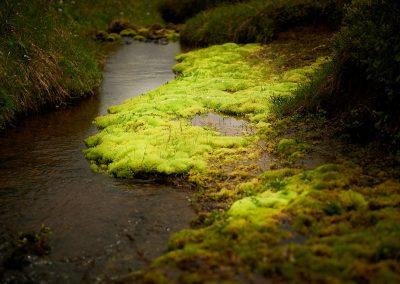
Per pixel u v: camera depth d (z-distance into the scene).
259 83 20.59
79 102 20.39
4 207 10.66
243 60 25.06
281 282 6.77
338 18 26.36
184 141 14.09
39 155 14.17
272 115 15.91
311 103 14.87
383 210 8.44
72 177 12.47
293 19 28.08
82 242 9.12
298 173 11.08
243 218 9.00
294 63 22.73
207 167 12.45
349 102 13.56
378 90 12.59
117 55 31.03
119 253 8.68
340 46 14.73
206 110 17.44
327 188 9.77
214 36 32.34
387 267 6.75
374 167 10.70
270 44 27.31
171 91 20.31
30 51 19.84
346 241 7.59
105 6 42.50
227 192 10.91
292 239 8.03
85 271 8.16
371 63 12.28
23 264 8.42
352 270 6.77
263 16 29.45
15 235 9.44
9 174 12.63
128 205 10.70
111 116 17.59
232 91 20.28
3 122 16.61
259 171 11.92
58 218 10.12
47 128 16.88
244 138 14.24
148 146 13.81
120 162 12.91
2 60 18.05
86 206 10.70
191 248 8.02
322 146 12.48
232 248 7.89
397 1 12.48
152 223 9.80
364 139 12.32
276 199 9.63
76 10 37.25
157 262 7.84
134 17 44.38
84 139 15.71
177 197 11.09
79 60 22.97
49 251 8.84
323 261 7.07
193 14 45.16
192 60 27.08
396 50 11.46
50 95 19.41
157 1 50.50
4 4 20.69
